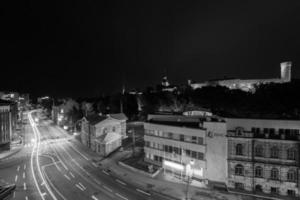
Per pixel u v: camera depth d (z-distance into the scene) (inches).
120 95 5684.1
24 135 3826.3
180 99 4608.8
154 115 2310.5
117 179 1779.0
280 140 1397.6
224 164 1581.0
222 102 3777.1
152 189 1574.8
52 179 1803.6
